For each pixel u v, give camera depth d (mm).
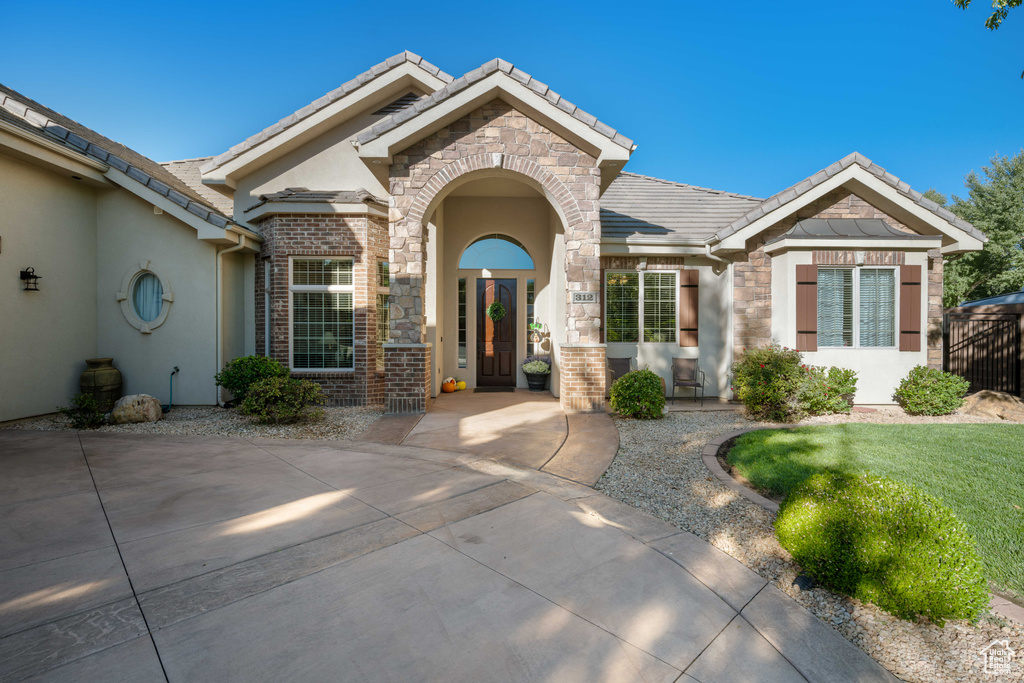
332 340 10719
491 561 3508
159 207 9617
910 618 2934
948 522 3178
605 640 2646
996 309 12109
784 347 9977
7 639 2521
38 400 8711
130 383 9992
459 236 12797
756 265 10734
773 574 3479
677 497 4973
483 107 9266
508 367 13305
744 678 2383
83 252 9656
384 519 4223
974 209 27094
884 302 10180
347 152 11992
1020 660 2611
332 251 10516
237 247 10180
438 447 6883
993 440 6832
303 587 3096
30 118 8875
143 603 2881
